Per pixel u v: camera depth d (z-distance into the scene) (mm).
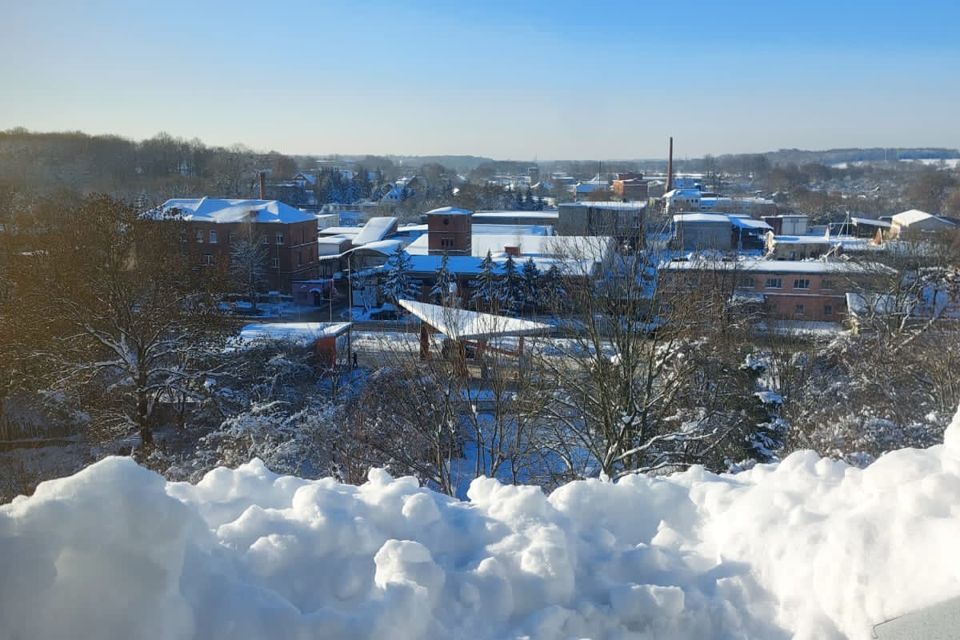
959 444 5598
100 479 3746
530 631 4234
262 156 168625
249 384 29922
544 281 43969
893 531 4398
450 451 19641
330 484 5891
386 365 26000
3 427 29500
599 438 19328
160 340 27500
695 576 4980
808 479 5961
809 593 4570
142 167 111688
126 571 3508
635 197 161875
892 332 33656
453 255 71375
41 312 25391
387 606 3865
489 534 5102
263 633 3689
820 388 28422
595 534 5434
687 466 18312
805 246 69875
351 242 86500
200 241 65062
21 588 3291
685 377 18812
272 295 67062
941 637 3646
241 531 4586
